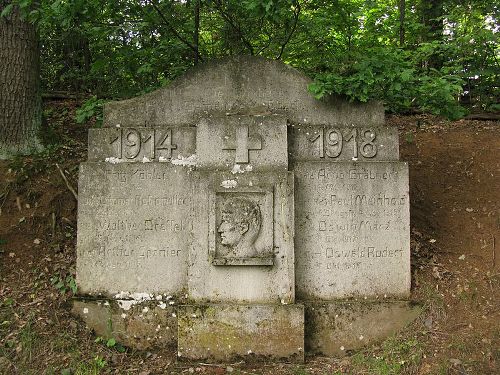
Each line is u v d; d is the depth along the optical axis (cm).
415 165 525
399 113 663
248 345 360
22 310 375
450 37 662
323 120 395
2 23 514
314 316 372
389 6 728
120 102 399
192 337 360
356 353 365
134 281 380
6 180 474
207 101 396
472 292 378
